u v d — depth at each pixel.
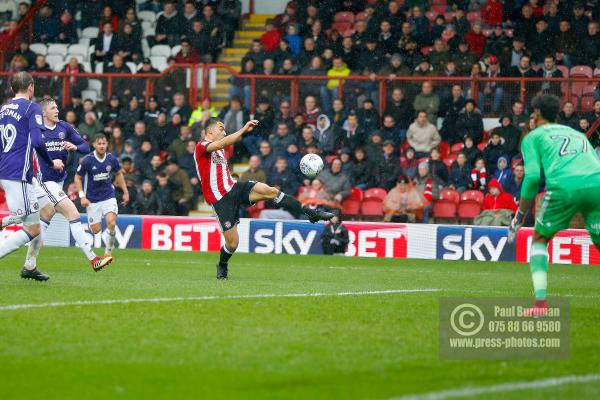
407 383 13.20
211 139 25.84
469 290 24.78
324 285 25.36
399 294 22.95
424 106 46.88
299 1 55.28
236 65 56.50
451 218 44.12
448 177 44.44
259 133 47.81
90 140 48.59
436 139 46.22
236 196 26.11
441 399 12.23
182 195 46.56
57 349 15.03
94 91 49.75
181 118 48.72
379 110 47.28
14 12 61.03
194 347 15.30
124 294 21.64
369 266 34.91
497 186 42.09
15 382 12.98
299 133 46.78
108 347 15.22
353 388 12.86
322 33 51.47
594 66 49.16
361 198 44.75
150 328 16.88
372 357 14.83
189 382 13.10
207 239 41.31
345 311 19.36
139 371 13.69
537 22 50.25
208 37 55.03
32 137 22.33
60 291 22.00
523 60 47.81
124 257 36.47
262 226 41.28
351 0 56.03
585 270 35.34
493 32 50.75
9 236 23.05
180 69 49.31
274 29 55.03
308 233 40.88
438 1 55.28
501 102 46.31
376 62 50.28
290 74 50.47
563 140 18.75
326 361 14.45
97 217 32.75
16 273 26.81
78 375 13.42
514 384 13.23
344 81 47.66
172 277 27.08
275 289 23.69
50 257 35.00
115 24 56.78
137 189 46.34
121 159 46.34
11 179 22.45
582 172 18.41
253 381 13.20
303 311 19.22
